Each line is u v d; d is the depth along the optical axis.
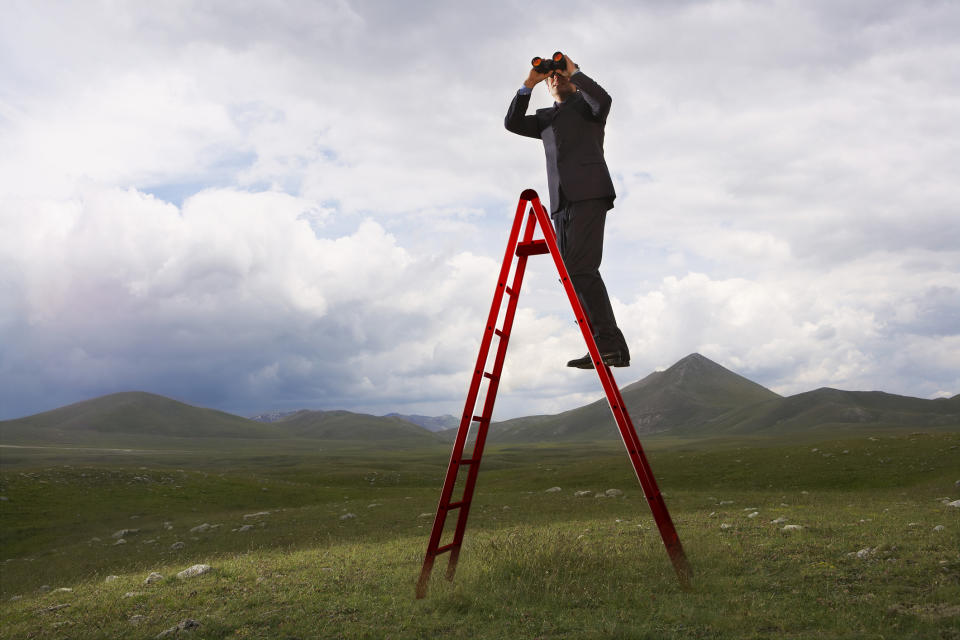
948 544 8.16
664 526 6.64
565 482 42.34
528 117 7.15
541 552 8.07
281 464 110.31
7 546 26.47
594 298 6.51
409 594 7.00
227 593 7.80
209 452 179.38
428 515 21.94
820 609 5.65
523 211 7.11
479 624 5.67
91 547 23.03
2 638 6.68
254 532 21.67
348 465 99.06
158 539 22.77
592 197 6.47
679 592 6.48
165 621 6.62
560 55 6.57
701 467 41.59
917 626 4.91
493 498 27.89
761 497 22.67
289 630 5.86
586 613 5.81
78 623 6.94
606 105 6.50
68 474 40.69
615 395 6.47
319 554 11.64
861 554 7.76
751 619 5.41
